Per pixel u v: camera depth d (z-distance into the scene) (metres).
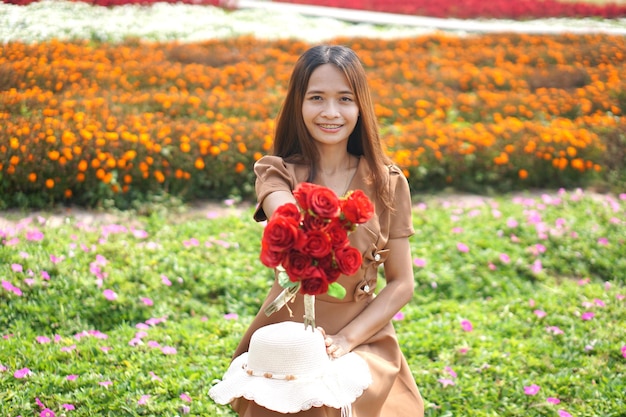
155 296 4.85
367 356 2.65
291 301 2.73
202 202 6.67
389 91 9.00
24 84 8.22
